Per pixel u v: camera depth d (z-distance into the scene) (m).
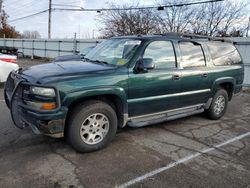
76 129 3.46
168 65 4.41
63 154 3.60
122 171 3.21
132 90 3.89
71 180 2.96
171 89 4.43
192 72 4.75
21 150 3.69
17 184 2.83
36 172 3.10
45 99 3.18
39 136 4.19
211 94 5.29
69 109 3.47
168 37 4.56
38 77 3.37
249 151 4.01
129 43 4.30
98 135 3.73
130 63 3.91
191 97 4.87
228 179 3.14
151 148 3.94
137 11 25.27
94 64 4.04
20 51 30.06
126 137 4.35
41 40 25.55
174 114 4.73
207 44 5.26
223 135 4.68
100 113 3.67
